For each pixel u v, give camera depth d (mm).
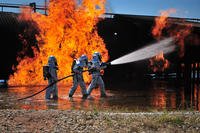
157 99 17703
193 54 33719
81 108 14055
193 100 17531
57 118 9844
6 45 29047
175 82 30422
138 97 18531
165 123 9641
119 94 19875
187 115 10570
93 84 18672
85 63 18469
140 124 9430
